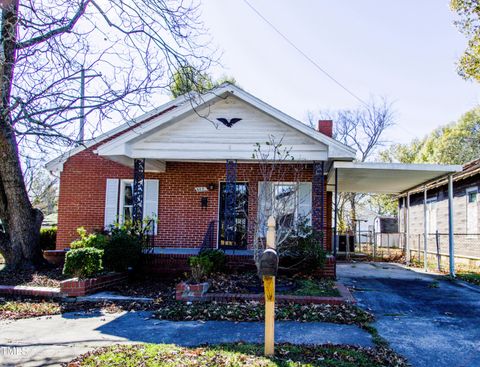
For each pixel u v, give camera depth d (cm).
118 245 1055
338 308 796
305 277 1084
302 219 1195
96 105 582
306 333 638
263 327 675
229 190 1208
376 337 620
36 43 599
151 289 998
